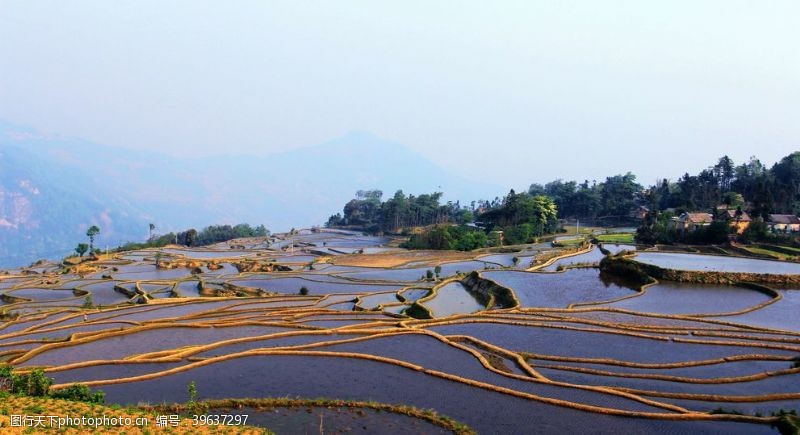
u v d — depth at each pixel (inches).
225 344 2279.8
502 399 1691.7
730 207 6624.0
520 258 5649.6
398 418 1539.1
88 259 6466.5
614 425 1519.4
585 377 1893.5
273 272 5012.3
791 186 7111.2
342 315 2930.6
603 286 3481.8
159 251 7485.2
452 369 1957.4
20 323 2979.8
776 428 1503.4
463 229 7564.0
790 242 5014.8
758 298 3043.8
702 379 1836.9
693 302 2957.7
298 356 2102.6
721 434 1471.5
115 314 3085.6
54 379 1895.9
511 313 2758.4
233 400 1622.8
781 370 1916.8
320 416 1545.3
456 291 3715.6
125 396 1733.5
